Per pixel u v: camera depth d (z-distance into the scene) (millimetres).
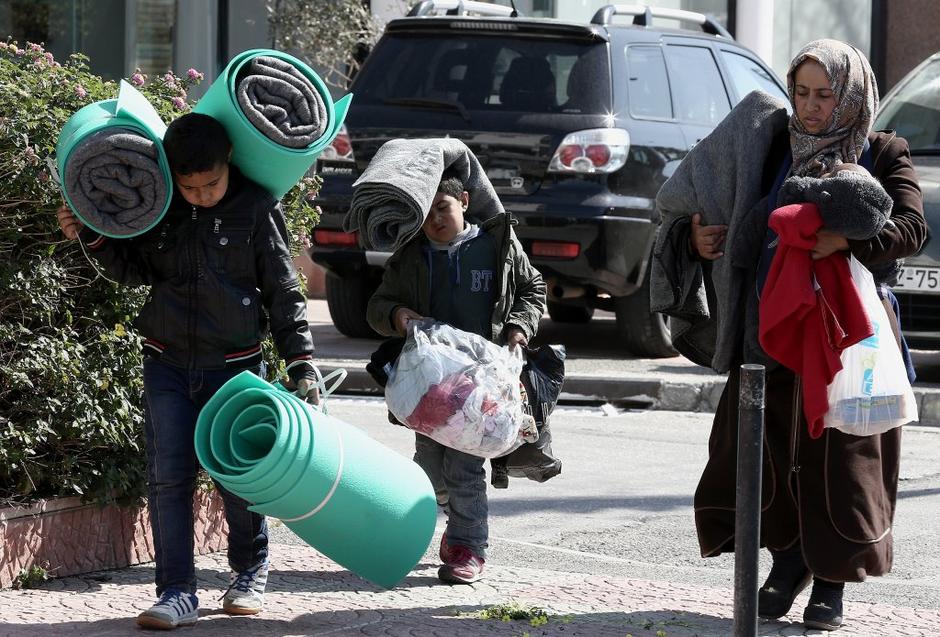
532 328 12656
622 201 24141
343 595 12266
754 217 11242
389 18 34969
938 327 23016
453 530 12883
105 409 12719
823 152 11164
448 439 12039
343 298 26953
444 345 12117
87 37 33281
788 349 10938
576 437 20828
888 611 12102
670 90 25750
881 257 10891
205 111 10945
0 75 12562
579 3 39062
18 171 12000
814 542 11070
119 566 12914
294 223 14391
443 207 12547
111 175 10375
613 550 14586
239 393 10664
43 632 10836
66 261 12641
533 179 24172
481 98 24766
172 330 11070
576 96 24453
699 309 11891
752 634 9211
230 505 11484
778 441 11320
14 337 12234
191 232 10953
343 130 25094
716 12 42438
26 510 12156
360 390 23922
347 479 10883
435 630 11203
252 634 11016
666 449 20031
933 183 23844
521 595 12406
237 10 35438
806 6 43625
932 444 20797
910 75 27156
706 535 11688
